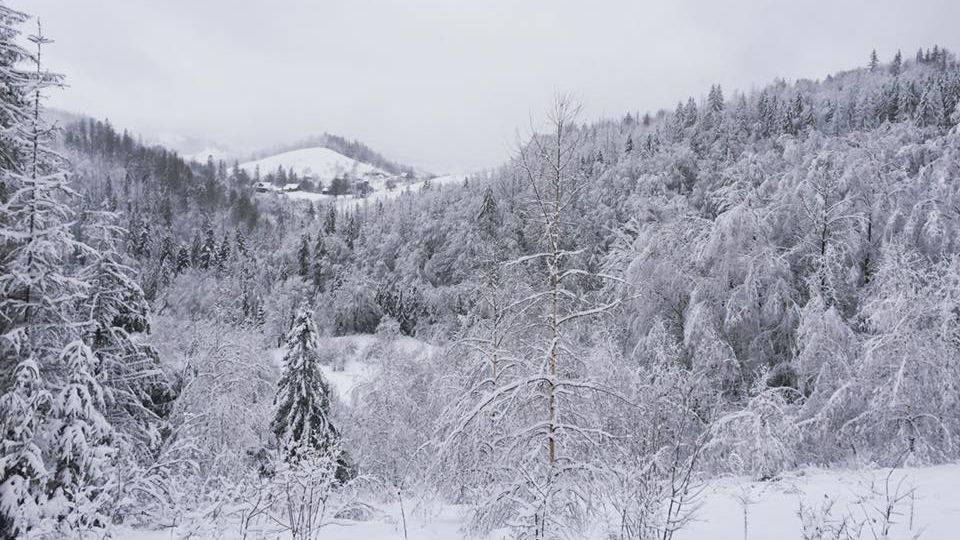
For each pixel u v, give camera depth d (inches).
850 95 3590.1
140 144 6688.0
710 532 264.1
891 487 343.3
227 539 303.7
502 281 434.0
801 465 508.1
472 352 418.6
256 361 1066.7
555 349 319.0
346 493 445.4
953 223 655.8
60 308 412.2
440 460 341.7
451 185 3991.1
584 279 382.0
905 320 546.0
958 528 243.8
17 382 355.6
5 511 332.8
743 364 695.1
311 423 771.4
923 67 4269.2
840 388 546.0
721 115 3277.6
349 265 3292.3
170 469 473.4
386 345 1034.1
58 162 418.3
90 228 473.7
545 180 319.9
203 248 3737.7
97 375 454.0
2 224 379.9
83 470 373.1
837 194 743.7
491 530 304.8
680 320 759.7
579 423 319.6
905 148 781.3
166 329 1115.9
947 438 486.9
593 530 275.6
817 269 691.4
